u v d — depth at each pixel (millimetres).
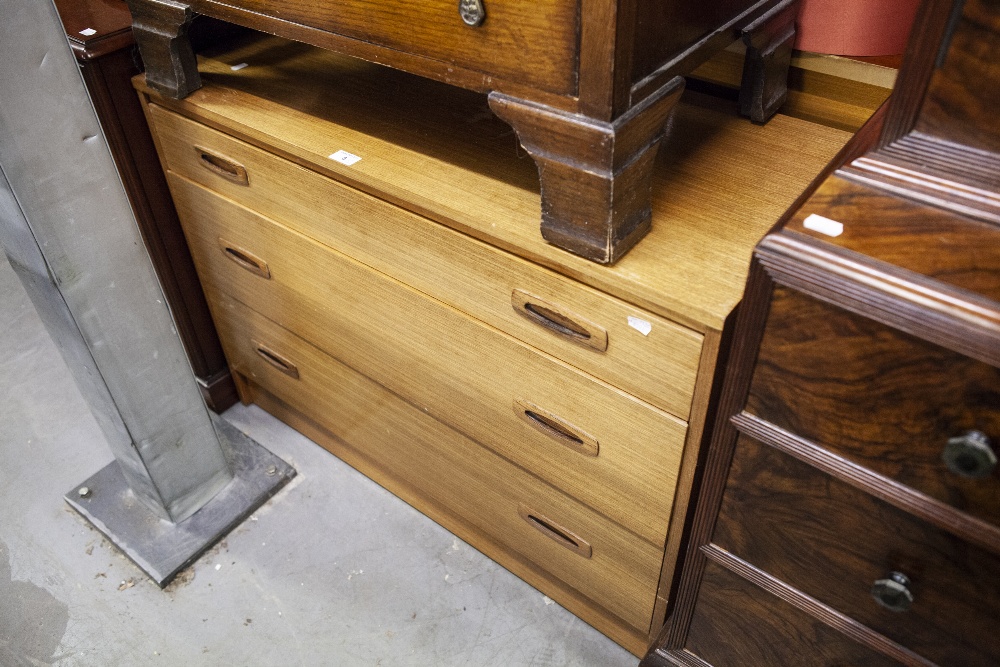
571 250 900
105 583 1448
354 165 1069
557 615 1397
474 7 799
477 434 1250
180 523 1522
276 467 1629
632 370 946
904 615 834
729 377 803
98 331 1201
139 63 1324
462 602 1415
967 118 666
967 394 652
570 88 794
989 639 779
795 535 872
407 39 898
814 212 716
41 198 1044
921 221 694
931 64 655
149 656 1340
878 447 740
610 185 813
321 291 1307
